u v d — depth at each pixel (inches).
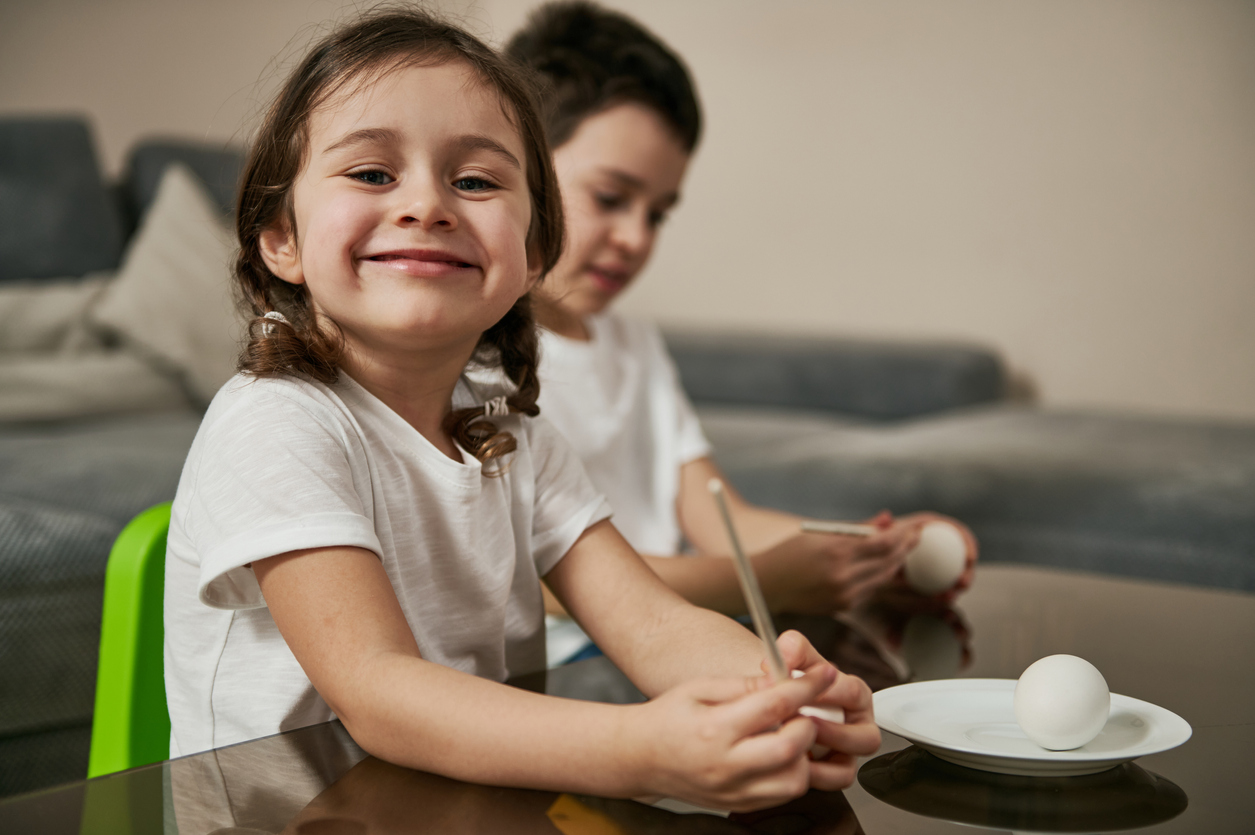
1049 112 100.3
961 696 23.4
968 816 17.8
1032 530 59.8
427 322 24.2
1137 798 18.5
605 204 45.7
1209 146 93.8
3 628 45.4
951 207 105.9
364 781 19.4
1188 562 55.1
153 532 29.6
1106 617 32.0
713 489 17.3
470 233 24.7
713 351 109.3
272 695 25.1
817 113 112.2
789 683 17.5
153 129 129.7
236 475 23.0
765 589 34.6
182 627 26.3
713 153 118.7
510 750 18.6
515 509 28.9
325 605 21.3
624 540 29.6
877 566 35.2
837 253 112.4
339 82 25.3
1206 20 93.0
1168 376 97.2
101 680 29.6
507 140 26.1
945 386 97.3
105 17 129.6
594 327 50.1
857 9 108.8
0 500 50.6
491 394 30.1
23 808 18.3
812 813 17.9
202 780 19.5
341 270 24.4
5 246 83.0
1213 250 94.4
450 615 27.2
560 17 48.3
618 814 17.9
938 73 105.3
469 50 27.0
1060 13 99.0
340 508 22.5
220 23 125.1
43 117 88.4
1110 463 64.7
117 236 89.4
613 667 27.3
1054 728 20.0
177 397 83.3
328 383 25.7
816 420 99.7
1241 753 20.7
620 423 48.5
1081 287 100.3
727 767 16.8
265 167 26.7
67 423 75.9
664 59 46.7
